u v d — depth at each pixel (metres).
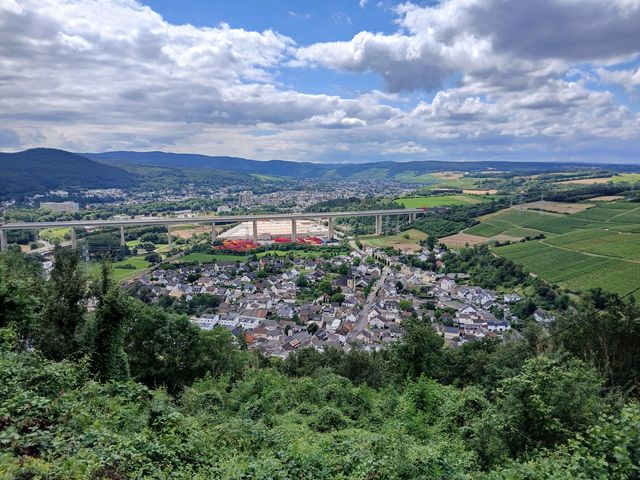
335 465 11.31
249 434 14.31
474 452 13.40
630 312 23.31
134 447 10.16
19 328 18.83
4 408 9.81
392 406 21.25
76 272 22.03
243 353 39.06
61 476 7.92
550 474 9.84
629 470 8.49
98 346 20.83
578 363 18.80
